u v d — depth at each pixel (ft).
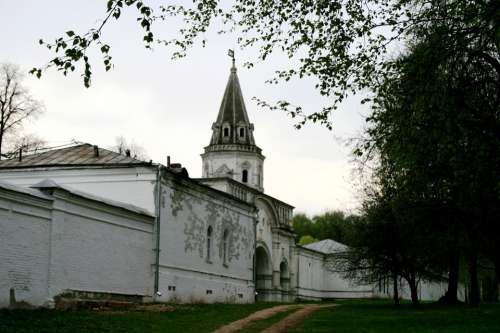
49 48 37.24
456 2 47.80
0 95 149.07
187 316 75.82
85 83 37.70
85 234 81.56
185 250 111.04
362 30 49.08
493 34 45.62
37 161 109.91
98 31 37.17
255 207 148.25
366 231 118.52
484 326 72.33
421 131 53.11
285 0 49.44
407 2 48.57
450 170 60.85
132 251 93.56
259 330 65.77
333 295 223.71
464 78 52.47
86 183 104.58
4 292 65.98
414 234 96.12
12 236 67.62
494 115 56.18
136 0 37.09
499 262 80.02
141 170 102.22
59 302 74.74
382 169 64.08
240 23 51.06
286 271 180.96
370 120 55.06
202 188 119.14
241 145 183.01
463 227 83.46
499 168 58.08
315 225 365.40
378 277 128.36
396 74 50.83
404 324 75.92
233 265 133.69
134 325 61.82
